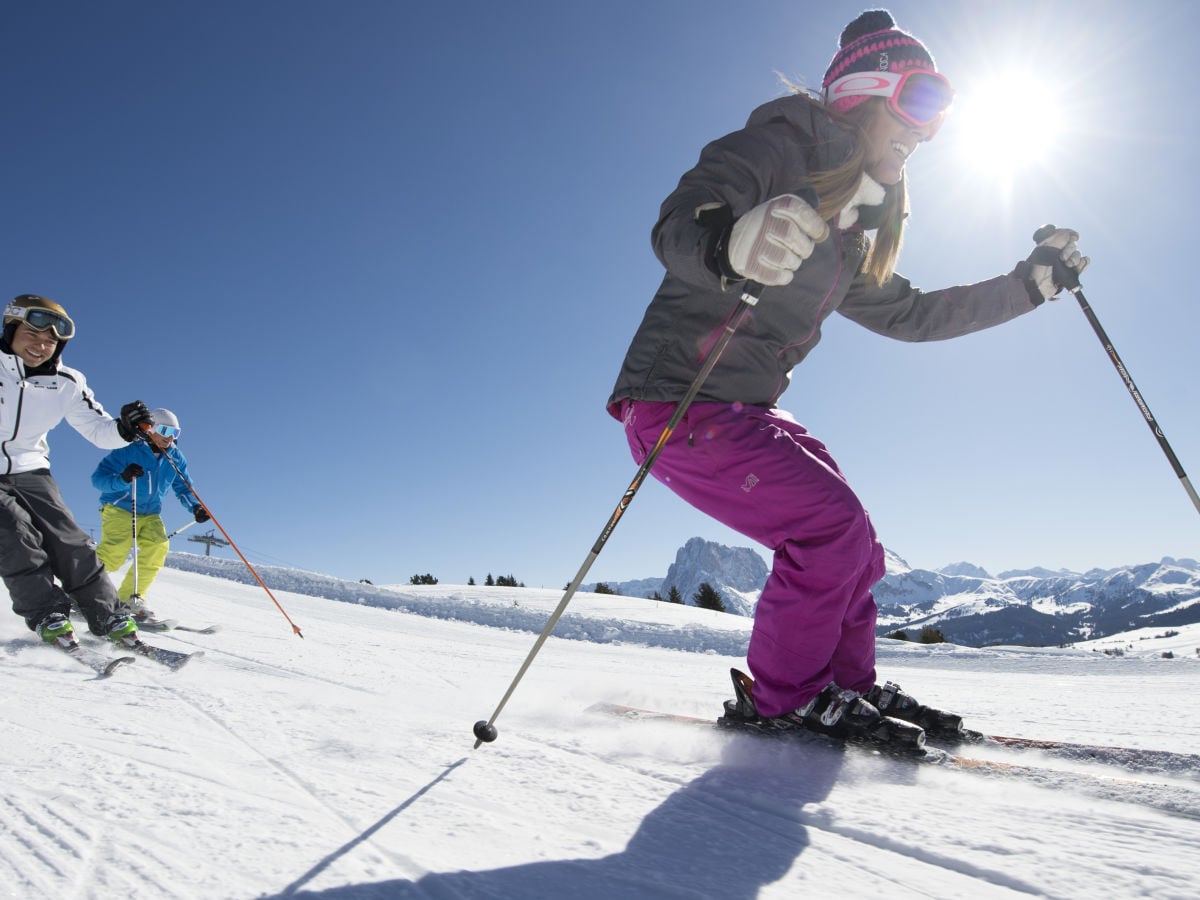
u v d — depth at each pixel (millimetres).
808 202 1752
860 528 1972
